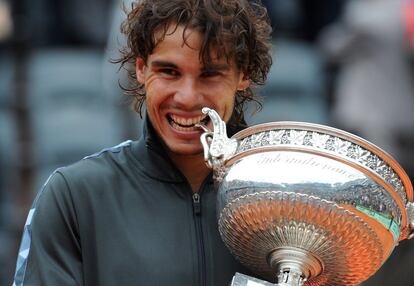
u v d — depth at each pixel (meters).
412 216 11.39
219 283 11.72
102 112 26.69
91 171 11.88
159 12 11.20
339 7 28.55
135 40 11.51
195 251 11.72
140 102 12.45
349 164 10.86
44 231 11.60
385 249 11.16
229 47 11.26
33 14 27.41
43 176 25.17
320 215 10.79
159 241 11.68
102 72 27.11
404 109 23.42
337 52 24.42
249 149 11.05
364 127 23.45
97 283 11.57
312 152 10.90
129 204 11.80
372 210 10.84
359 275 11.25
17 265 11.69
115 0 25.47
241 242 11.20
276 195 10.80
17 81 23.69
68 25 27.78
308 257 11.00
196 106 11.30
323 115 27.39
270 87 27.73
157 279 11.52
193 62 11.19
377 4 23.92
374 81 23.62
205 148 11.17
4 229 25.19
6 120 26.23
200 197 11.95
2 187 25.48
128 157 12.02
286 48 28.27
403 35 23.55
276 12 28.28
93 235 11.68
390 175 10.98
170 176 11.91
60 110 26.69
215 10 11.23
